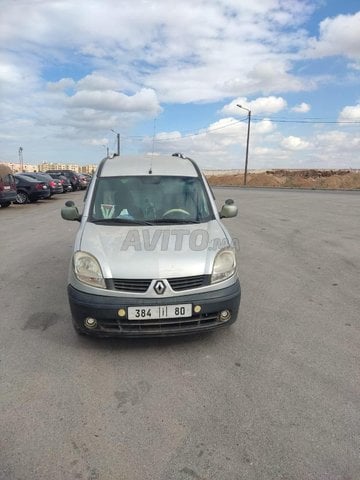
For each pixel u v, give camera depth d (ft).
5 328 15.11
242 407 10.36
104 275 12.52
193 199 16.30
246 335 14.42
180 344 13.67
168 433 9.43
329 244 30.07
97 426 9.67
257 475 8.20
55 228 39.63
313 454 8.73
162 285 12.35
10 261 25.64
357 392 10.99
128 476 8.21
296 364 12.47
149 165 17.94
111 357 12.85
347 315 16.37
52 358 12.82
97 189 16.51
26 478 8.14
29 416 10.03
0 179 59.62
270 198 74.95
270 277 21.63
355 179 172.45
